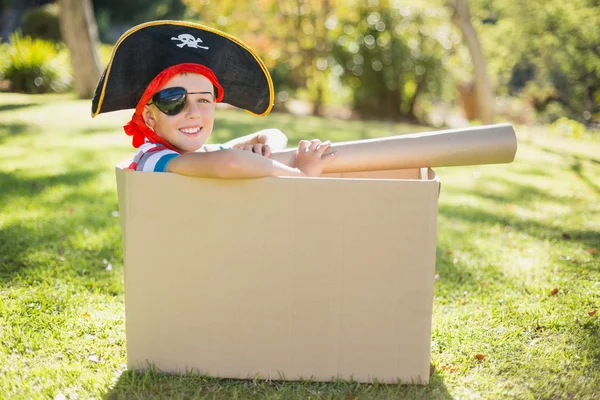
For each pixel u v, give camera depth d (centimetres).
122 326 203
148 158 166
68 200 363
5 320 202
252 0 956
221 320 163
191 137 175
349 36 972
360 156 183
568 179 506
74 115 715
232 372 166
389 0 960
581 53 1345
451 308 225
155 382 162
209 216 156
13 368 173
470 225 343
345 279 158
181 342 164
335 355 163
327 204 154
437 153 180
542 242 311
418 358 162
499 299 233
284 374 165
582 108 1405
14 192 375
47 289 229
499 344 194
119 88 169
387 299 159
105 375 169
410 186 152
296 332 162
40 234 295
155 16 2134
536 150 676
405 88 1006
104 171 446
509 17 1407
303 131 643
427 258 156
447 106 1231
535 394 165
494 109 1052
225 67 188
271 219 156
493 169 544
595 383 171
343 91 1028
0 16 2091
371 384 164
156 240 158
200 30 176
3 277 241
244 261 159
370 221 154
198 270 160
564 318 212
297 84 1012
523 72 1808
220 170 150
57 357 181
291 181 153
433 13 995
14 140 555
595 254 288
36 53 1042
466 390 166
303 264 158
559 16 1316
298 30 962
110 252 276
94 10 2223
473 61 1035
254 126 646
